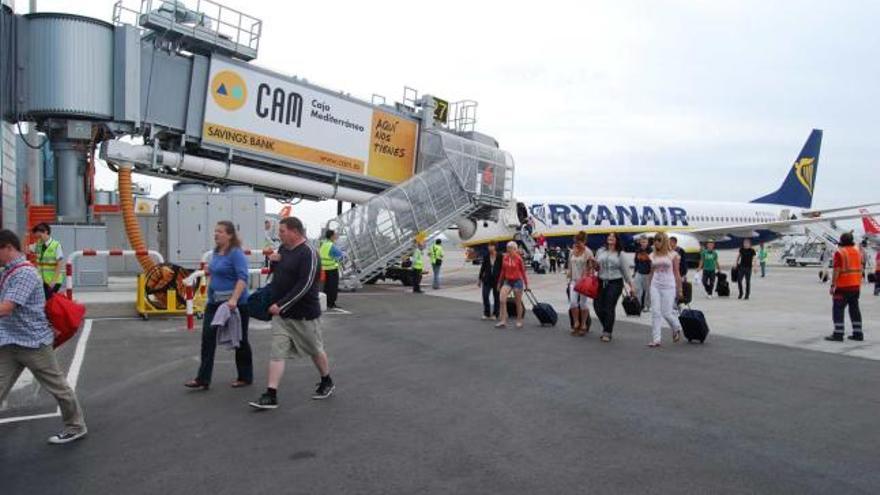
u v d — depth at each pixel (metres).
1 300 4.79
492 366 8.36
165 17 15.06
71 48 14.02
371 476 4.49
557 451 5.02
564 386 7.24
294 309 6.26
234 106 16.78
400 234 19.41
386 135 20.61
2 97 13.74
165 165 15.97
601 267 10.55
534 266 30.95
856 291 10.63
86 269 15.18
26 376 7.52
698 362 8.73
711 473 4.55
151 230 23.88
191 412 6.10
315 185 19.05
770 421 5.86
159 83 15.59
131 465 4.71
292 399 6.60
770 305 16.88
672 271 10.13
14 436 5.39
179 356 8.84
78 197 15.00
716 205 40.03
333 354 9.17
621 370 8.15
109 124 14.78
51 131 14.76
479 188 21.98
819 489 4.26
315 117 18.56
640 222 35.69
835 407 6.36
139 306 12.41
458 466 4.69
